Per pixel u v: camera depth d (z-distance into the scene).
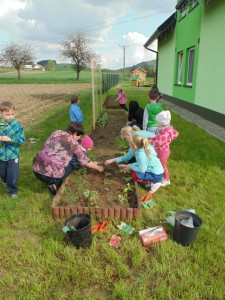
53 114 10.82
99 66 10.37
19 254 2.64
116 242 2.76
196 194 3.74
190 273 2.35
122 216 3.21
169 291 2.14
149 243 2.73
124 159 4.23
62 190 3.72
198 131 7.38
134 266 2.45
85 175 4.27
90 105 12.97
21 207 3.47
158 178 3.67
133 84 37.06
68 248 2.67
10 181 3.67
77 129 3.76
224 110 7.86
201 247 2.65
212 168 4.56
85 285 2.25
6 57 52.47
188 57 11.77
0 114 3.41
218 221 3.08
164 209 3.38
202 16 9.48
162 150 3.86
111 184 4.04
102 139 6.89
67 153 3.65
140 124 5.69
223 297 2.11
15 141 3.50
